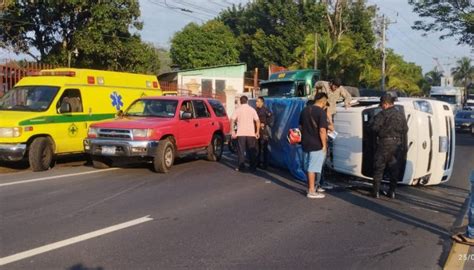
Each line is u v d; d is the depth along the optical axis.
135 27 31.59
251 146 12.66
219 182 11.03
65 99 13.11
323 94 9.43
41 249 6.10
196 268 5.53
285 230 7.14
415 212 8.46
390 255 6.13
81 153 13.67
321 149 9.36
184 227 7.18
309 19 50.97
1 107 13.03
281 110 12.82
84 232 6.84
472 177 6.52
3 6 26.61
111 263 5.65
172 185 10.53
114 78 14.83
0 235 6.66
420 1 35.88
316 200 9.25
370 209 8.60
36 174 11.74
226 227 7.23
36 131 12.20
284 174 12.34
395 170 9.46
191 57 51.88
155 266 5.57
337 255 6.08
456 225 7.64
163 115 13.09
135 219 7.57
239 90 39.00
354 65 39.50
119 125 12.01
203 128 14.04
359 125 10.40
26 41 30.62
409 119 10.05
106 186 10.26
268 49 51.12
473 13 34.22
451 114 10.67
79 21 30.58
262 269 5.54
